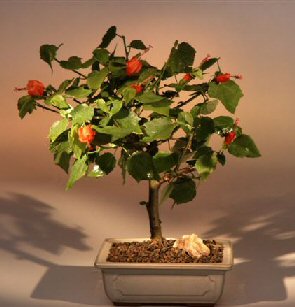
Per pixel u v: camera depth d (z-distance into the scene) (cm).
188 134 120
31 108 120
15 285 139
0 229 164
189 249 127
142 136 122
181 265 123
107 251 129
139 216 172
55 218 170
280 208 173
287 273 142
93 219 170
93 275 142
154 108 116
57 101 116
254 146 122
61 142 120
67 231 164
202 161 121
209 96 121
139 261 126
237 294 134
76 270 145
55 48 118
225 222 167
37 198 182
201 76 122
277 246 154
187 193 129
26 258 150
